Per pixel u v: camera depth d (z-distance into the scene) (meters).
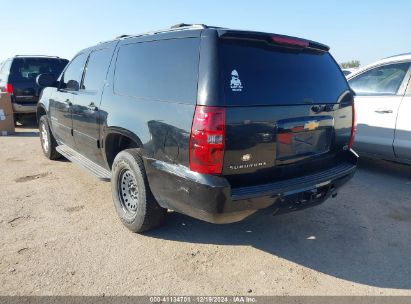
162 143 3.02
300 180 3.11
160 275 2.99
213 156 2.63
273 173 2.99
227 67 2.73
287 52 3.18
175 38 3.11
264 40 2.97
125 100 3.57
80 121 4.57
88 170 4.38
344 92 3.60
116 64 3.90
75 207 4.32
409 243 3.57
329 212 4.29
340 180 3.42
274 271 3.09
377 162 6.50
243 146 2.72
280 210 3.00
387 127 5.38
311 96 3.21
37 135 9.16
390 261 3.25
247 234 3.73
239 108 2.69
